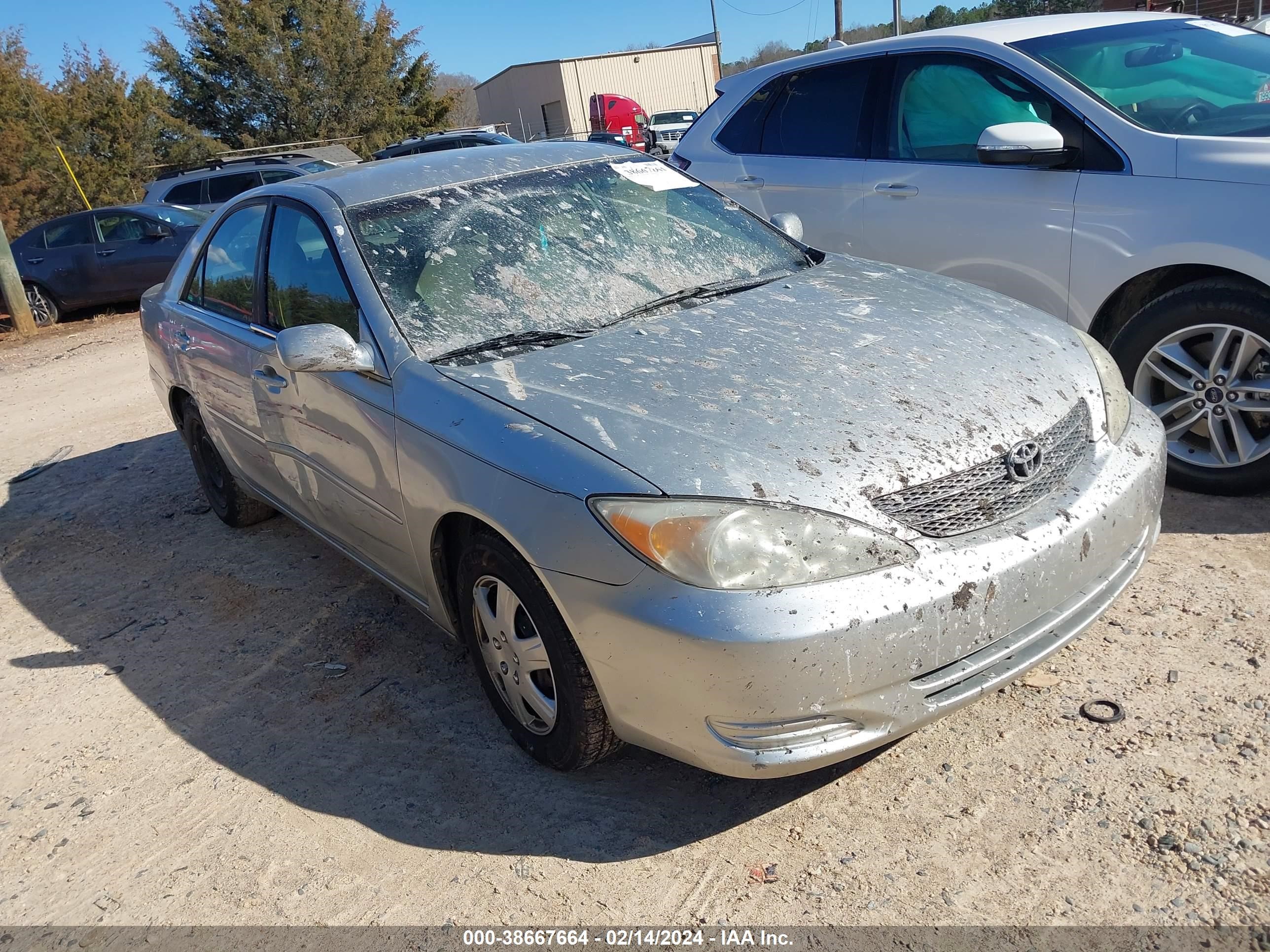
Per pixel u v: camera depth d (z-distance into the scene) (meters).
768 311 3.11
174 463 6.30
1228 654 2.86
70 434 7.41
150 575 4.64
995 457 2.47
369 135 37.69
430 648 3.60
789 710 2.17
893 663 2.22
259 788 2.95
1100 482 2.63
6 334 13.74
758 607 2.15
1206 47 4.32
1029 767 2.55
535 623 2.55
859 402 2.55
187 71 36.91
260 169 15.94
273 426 3.72
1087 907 2.12
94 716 3.50
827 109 5.03
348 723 3.21
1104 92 4.03
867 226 4.77
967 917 2.15
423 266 3.22
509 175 3.68
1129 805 2.37
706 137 5.63
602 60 40.03
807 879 2.32
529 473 2.45
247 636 3.91
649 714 2.34
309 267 3.49
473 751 2.97
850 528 2.25
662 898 2.33
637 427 2.46
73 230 13.90
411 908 2.40
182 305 4.59
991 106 4.34
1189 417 3.78
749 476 2.29
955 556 2.31
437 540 2.88
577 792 2.73
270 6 36.41
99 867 2.71
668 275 3.40
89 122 29.28
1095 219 3.89
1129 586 3.21
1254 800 2.32
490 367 2.87
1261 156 3.50
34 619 4.36
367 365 3.00
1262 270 3.42
